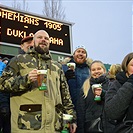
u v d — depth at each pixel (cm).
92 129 404
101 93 404
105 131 394
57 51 869
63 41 894
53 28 879
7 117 399
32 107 339
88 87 434
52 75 368
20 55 367
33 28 845
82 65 503
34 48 372
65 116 366
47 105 345
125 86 312
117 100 309
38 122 334
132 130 304
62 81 391
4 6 791
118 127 314
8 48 787
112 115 314
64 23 912
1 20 784
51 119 344
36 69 340
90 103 420
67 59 556
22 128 333
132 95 311
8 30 793
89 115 417
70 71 475
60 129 359
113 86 334
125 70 334
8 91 347
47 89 350
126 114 314
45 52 373
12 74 355
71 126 387
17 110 344
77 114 431
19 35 812
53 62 387
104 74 440
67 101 391
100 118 404
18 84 337
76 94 470
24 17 833
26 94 345
